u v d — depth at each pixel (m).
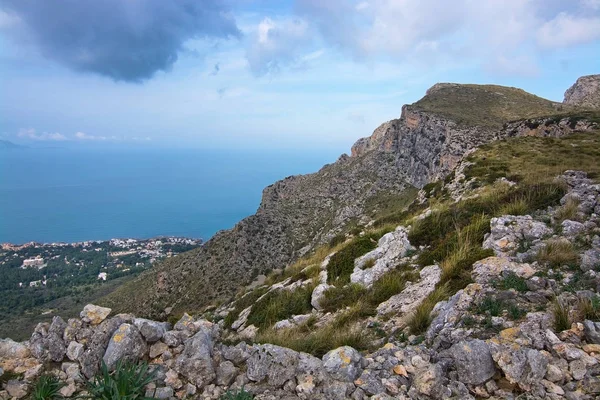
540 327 5.40
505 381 4.50
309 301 11.46
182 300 65.88
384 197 93.88
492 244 9.11
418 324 6.97
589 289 6.20
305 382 4.71
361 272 11.57
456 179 29.00
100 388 4.18
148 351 5.05
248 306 14.30
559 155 29.91
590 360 4.49
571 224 8.91
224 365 4.96
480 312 6.18
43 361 4.86
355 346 6.77
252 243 80.44
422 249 11.68
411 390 4.46
